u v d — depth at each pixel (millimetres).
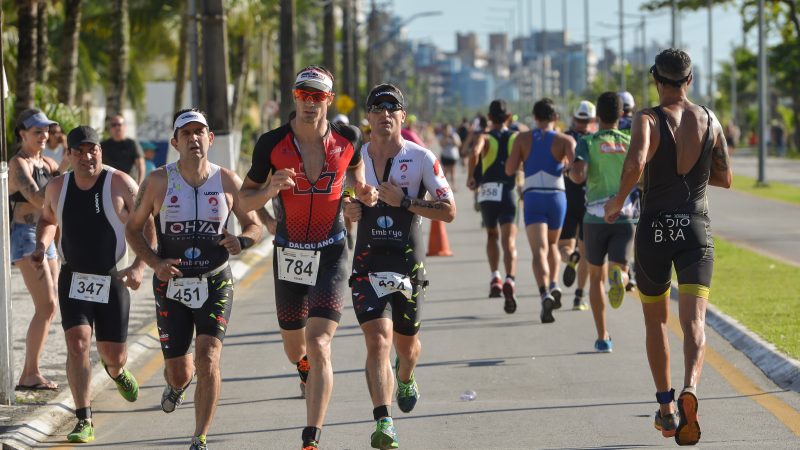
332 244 11898
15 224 15297
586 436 12602
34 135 15203
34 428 13305
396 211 12055
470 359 17500
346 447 12477
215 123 36250
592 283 17703
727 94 189250
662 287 11914
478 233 40000
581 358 17391
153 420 14148
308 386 11391
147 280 27078
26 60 33125
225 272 12297
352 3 102312
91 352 18125
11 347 14344
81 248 13188
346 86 88250
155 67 95125
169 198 12141
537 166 20266
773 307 21109
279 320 12477
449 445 12438
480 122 24328
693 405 10945
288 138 11711
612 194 17188
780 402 13953
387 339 11719
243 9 69062
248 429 13461
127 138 26250
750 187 65188
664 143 11672
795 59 107250
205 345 11984
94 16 64500
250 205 11586
